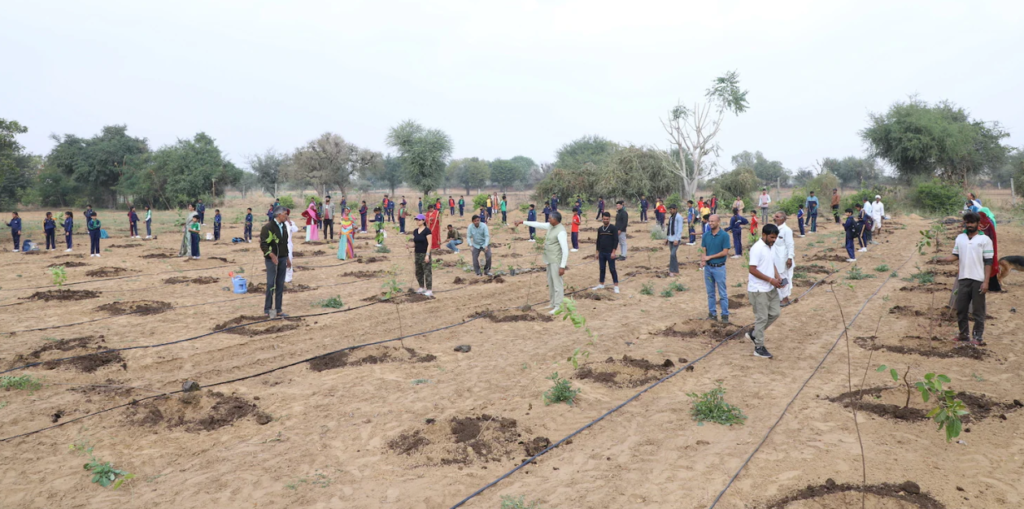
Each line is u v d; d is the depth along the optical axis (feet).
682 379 24.36
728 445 17.76
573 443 18.38
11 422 19.92
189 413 21.12
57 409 21.04
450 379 24.81
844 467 15.74
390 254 71.41
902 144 141.49
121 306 39.60
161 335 32.14
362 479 16.08
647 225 115.24
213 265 60.80
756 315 27.76
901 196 135.85
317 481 15.94
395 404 21.89
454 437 18.84
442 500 14.93
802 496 14.24
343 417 20.70
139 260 64.44
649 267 58.85
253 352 29.09
